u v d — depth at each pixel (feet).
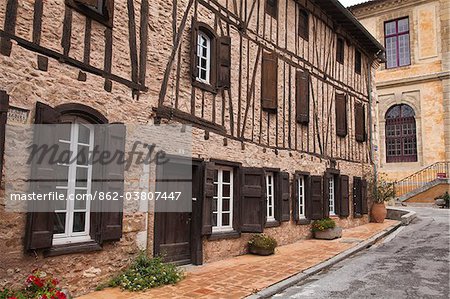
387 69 67.10
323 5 35.78
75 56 15.96
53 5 15.23
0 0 13.60
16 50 13.92
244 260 23.22
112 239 16.92
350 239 31.32
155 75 19.76
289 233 29.78
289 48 31.58
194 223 21.88
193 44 21.71
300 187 32.81
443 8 61.82
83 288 15.78
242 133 25.73
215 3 24.14
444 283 18.02
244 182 25.57
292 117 31.27
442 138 60.34
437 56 62.03
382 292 16.69
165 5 20.59
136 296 15.65
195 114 22.09
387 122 66.90
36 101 14.43
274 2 30.45
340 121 38.32
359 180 41.29
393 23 67.77
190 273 19.70
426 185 56.70
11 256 13.47
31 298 12.76
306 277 19.66
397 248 27.73
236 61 25.75
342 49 40.55
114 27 17.78
